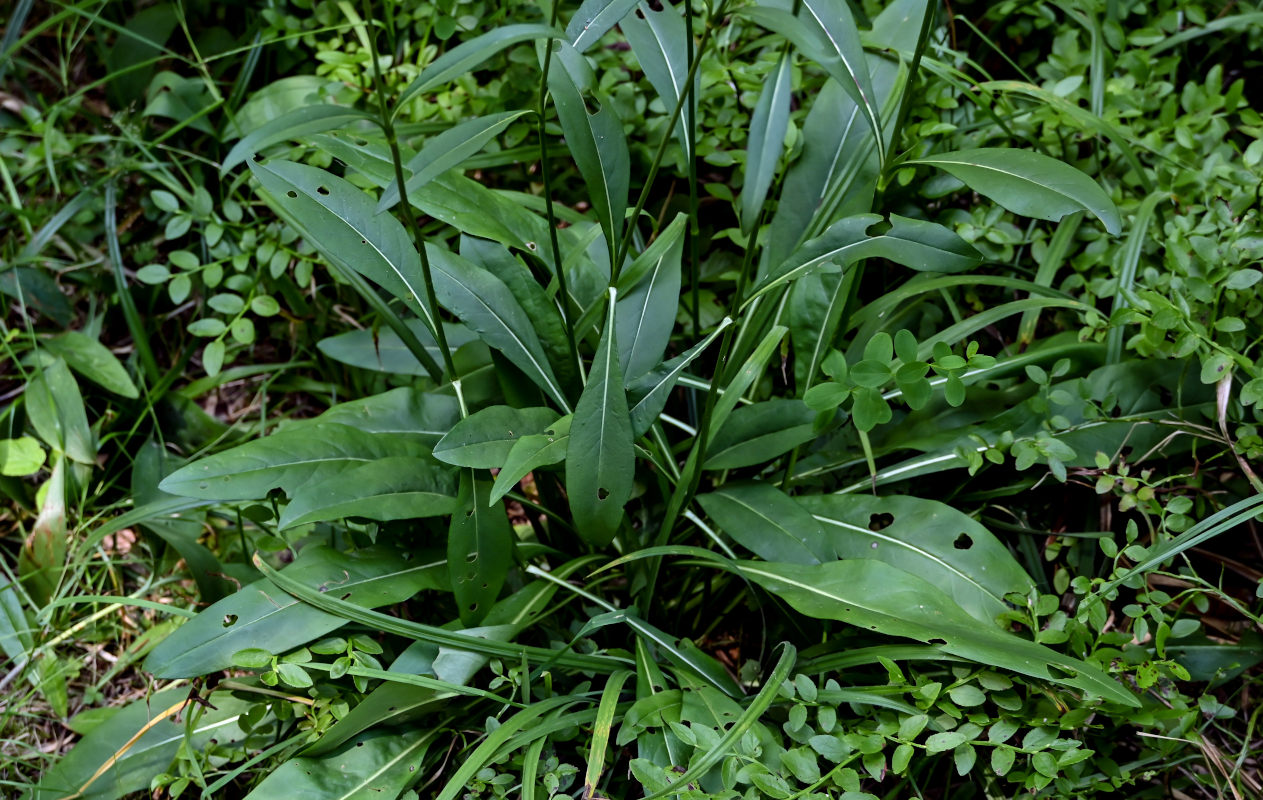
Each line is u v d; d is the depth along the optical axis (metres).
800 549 1.37
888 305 1.44
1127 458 1.40
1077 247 1.49
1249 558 1.44
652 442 1.43
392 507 1.34
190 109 1.67
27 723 1.49
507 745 1.32
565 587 1.41
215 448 1.63
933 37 1.51
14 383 1.66
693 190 1.39
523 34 1.23
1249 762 1.39
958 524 1.37
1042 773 1.28
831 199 1.45
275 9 1.65
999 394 1.43
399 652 1.42
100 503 1.61
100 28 1.78
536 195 1.58
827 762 1.35
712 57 1.53
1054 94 1.48
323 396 1.65
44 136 1.65
